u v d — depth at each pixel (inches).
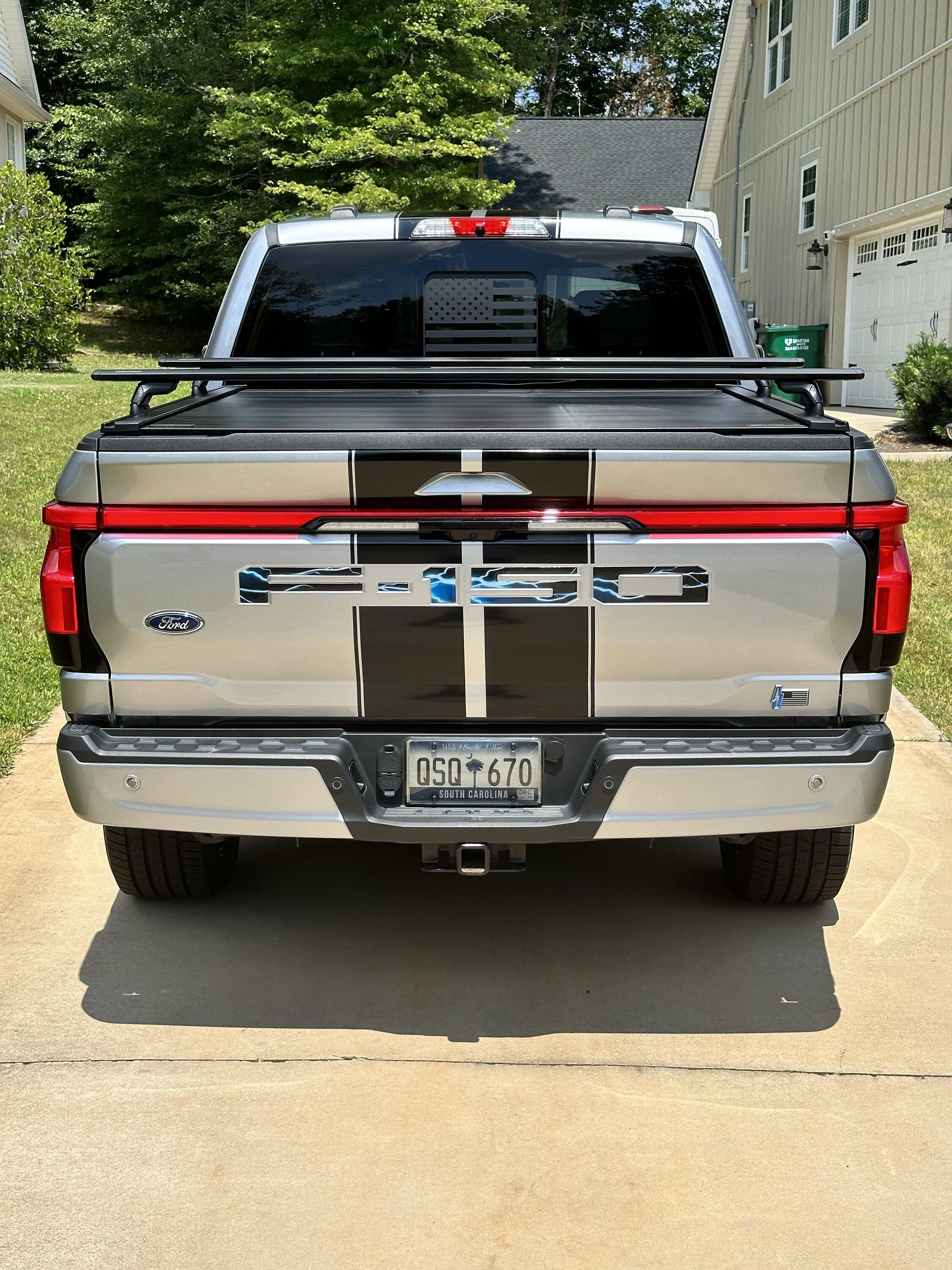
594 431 107.0
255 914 148.1
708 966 135.7
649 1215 96.3
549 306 176.2
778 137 864.9
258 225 1026.1
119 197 1095.6
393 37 894.4
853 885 156.3
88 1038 120.5
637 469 106.3
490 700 111.3
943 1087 113.3
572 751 113.5
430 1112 109.1
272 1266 90.9
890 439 526.0
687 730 112.7
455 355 177.9
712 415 135.1
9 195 735.7
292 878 159.0
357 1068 115.7
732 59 959.6
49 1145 104.3
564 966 135.7
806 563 108.5
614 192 1138.7
